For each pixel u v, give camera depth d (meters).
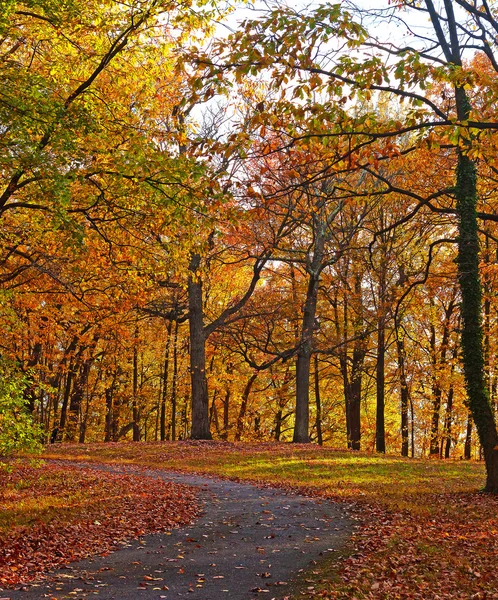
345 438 43.16
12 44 13.21
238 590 7.22
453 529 10.10
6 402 11.48
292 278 31.78
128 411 44.41
